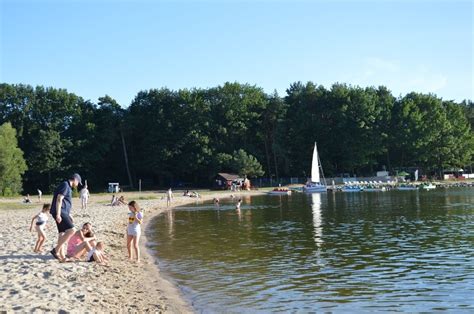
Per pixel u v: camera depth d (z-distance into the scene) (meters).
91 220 34.72
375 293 13.89
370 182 100.62
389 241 23.66
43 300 11.55
